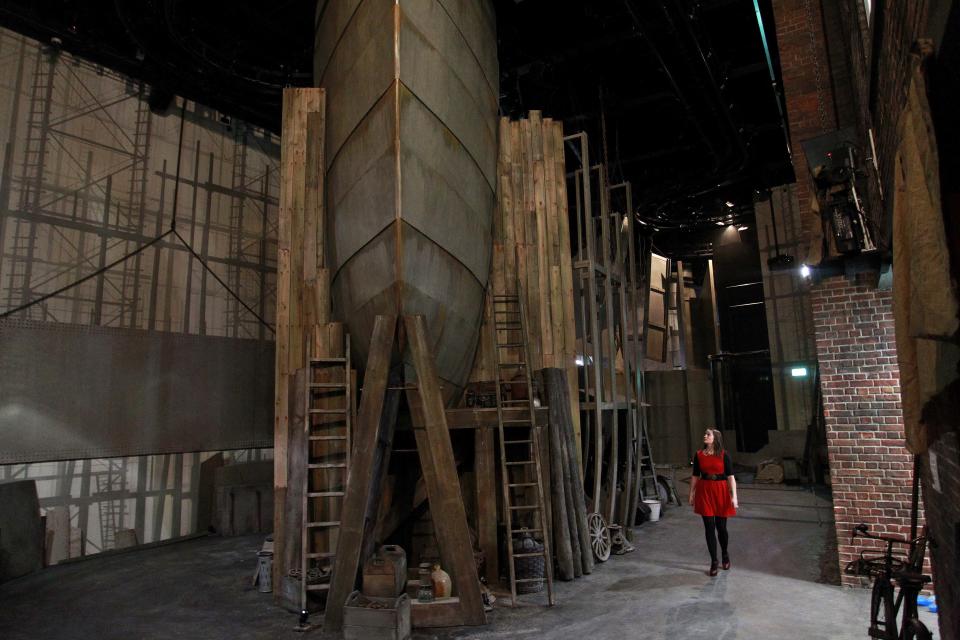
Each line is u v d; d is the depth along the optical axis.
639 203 17.53
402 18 6.31
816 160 5.45
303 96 7.69
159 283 12.50
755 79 14.37
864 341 6.12
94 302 11.41
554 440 6.95
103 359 9.32
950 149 2.39
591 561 6.99
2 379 8.23
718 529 6.86
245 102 12.89
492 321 7.60
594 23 12.09
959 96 2.29
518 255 8.12
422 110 6.46
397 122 6.11
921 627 3.15
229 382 10.98
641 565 7.23
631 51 12.77
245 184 14.54
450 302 6.87
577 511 7.04
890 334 6.03
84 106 11.59
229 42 11.73
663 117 15.38
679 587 6.22
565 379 7.62
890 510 5.88
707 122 14.02
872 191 5.24
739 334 19.83
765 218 17.22
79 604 6.32
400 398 6.55
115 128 12.06
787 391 16.52
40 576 7.61
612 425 8.98
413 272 6.29
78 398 8.96
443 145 6.76
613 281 10.57
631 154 17.03
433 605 5.24
